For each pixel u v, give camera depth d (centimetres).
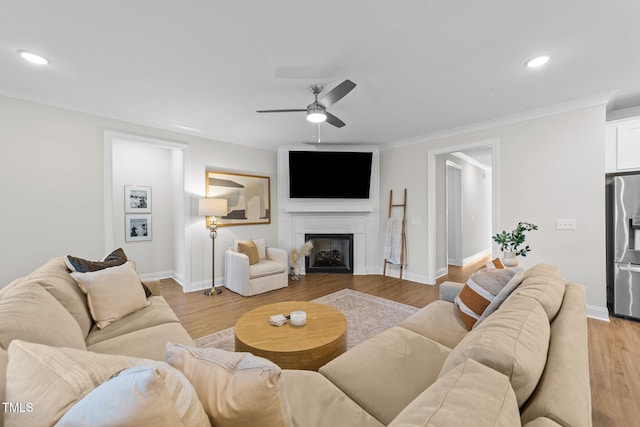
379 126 392
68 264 196
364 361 139
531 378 77
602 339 252
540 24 181
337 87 229
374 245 513
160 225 476
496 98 296
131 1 160
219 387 69
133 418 49
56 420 59
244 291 381
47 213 291
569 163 312
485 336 89
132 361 77
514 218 349
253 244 425
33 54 214
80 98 295
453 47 205
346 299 367
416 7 166
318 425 101
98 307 182
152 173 467
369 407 112
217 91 277
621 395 178
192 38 195
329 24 181
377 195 511
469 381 70
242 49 208
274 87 268
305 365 166
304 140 471
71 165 305
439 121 369
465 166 614
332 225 516
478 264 611
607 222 313
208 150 426
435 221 461
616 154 296
